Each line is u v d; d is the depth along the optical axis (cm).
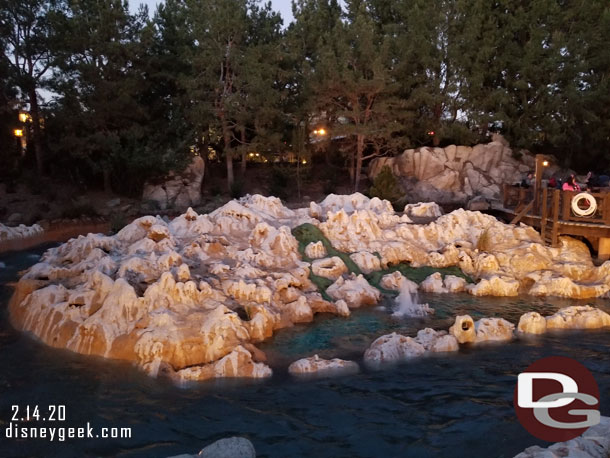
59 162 3158
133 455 574
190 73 3234
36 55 3070
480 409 681
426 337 928
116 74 2969
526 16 3219
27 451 577
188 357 813
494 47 3216
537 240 1596
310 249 1340
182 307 916
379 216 1617
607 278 1327
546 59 3086
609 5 3188
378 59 2955
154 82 3234
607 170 3259
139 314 887
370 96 3083
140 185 3078
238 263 1174
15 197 2809
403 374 799
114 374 778
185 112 3102
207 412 672
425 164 3152
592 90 3114
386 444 595
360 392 734
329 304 1112
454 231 1599
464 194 3078
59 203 2814
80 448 586
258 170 3778
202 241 1233
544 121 3114
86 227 2491
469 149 3206
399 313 1116
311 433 621
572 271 1395
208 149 3522
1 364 805
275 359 852
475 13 3247
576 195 1547
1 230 2111
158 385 748
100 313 888
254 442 600
